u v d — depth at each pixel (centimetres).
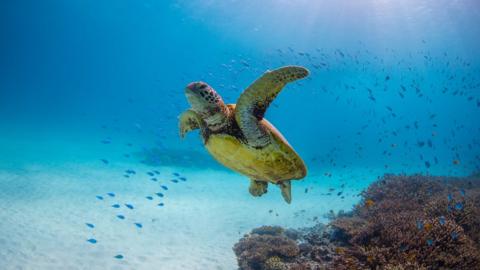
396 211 877
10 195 1220
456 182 1401
